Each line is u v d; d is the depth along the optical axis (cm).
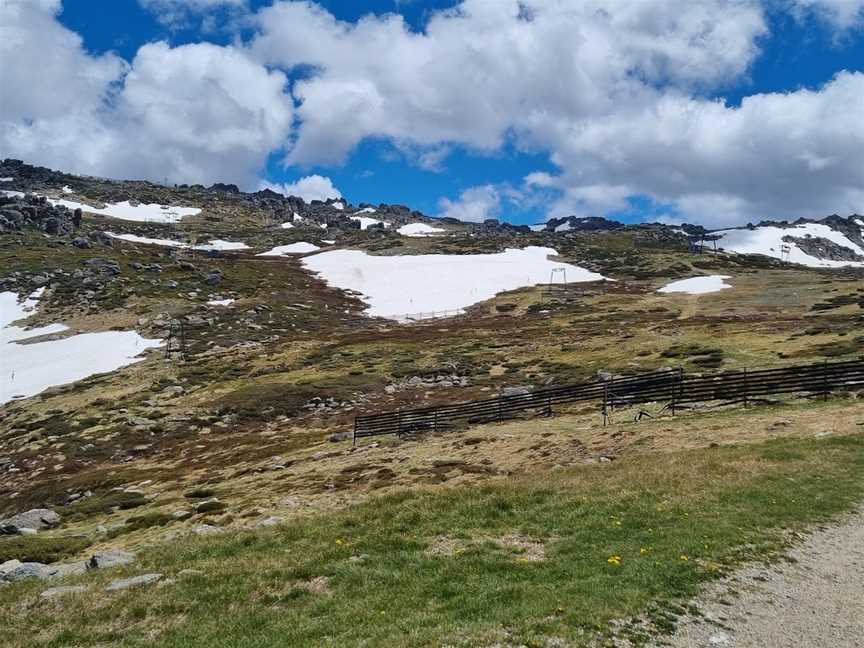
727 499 1998
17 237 17975
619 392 4844
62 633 1342
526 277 19512
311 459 4878
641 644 1080
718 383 4334
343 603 1381
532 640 1083
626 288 17662
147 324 12288
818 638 1106
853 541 1614
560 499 2191
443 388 7900
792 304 12575
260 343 11706
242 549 1958
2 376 9800
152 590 1580
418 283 18350
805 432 2995
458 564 1575
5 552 3044
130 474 5541
